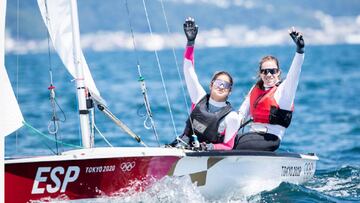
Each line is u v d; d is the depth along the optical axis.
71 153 17.27
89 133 18.53
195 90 20.52
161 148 18.11
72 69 18.89
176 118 42.50
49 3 18.69
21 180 16.08
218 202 19.09
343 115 45.47
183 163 17.95
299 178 21.52
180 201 18.09
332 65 127.06
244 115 21.16
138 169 17.38
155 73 110.88
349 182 22.81
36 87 76.75
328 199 20.11
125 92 68.19
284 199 19.75
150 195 17.73
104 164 16.84
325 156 29.72
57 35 18.81
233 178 19.03
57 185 16.48
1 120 15.76
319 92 64.81
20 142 33.66
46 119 43.22
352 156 29.67
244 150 18.95
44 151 30.94
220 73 19.75
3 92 16.00
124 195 17.42
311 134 36.84
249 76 91.44
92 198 17.00
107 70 132.12
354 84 75.12
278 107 20.34
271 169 19.95
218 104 19.73
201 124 19.44
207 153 18.03
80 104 18.48
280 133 20.61
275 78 20.56
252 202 19.34
